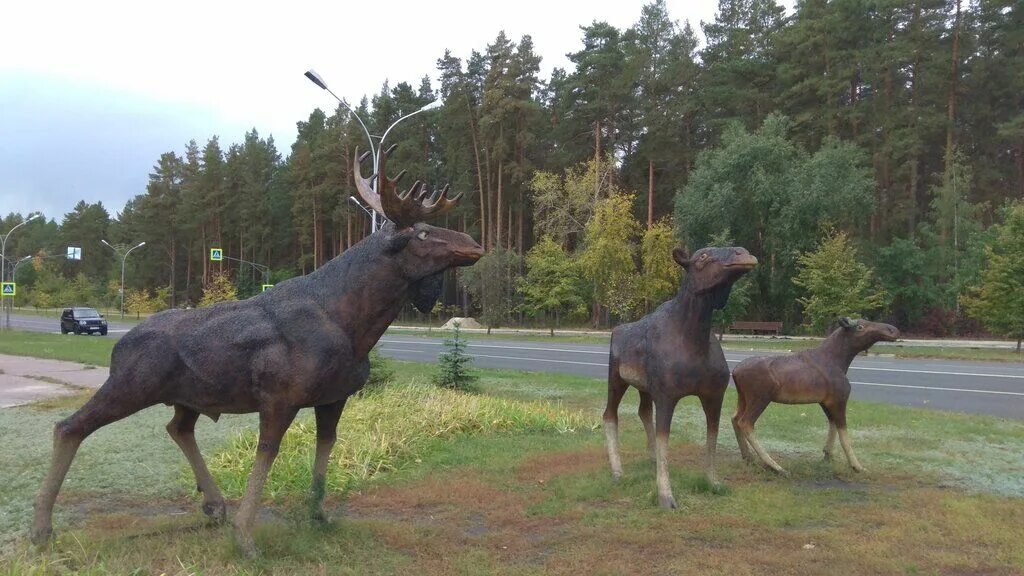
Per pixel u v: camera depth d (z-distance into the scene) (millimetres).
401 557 4512
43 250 89688
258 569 4203
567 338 33375
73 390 12766
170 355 4355
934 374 16906
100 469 6812
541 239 39938
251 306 4594
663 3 40969
